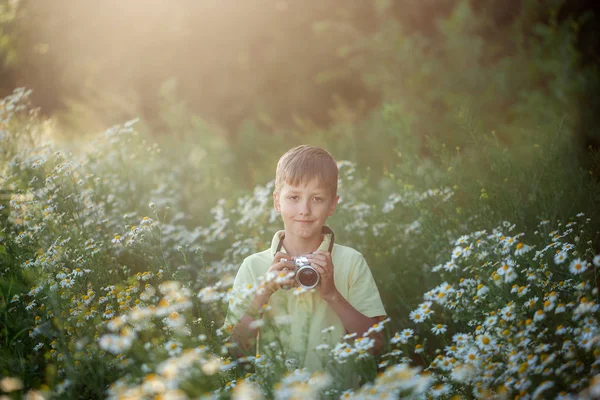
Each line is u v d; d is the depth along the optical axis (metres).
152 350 2.14
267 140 8.79
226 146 8.35
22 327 2.53
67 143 5.69
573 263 2.37
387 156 6.57
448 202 3.67
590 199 3.40
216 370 2.07
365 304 2.45
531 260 2.62
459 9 8.41
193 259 4.01
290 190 2.40
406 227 3.93
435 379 2.12
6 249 3.06
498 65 8.06
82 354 2.17
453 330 3.15
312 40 10.30
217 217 4.29
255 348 2.40
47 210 3.12
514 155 4.57
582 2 8.26
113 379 2.22
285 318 2.16
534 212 3.49
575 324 2.17
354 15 9.98
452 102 7.07
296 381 1.89
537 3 8.11
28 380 2.19
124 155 4.66
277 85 10.70
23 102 4.82
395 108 4.65
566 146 4.38
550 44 7.34
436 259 3.46
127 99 9.15
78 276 2.76
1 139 4.05
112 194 4.09
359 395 1.84
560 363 2.04
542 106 6.46
